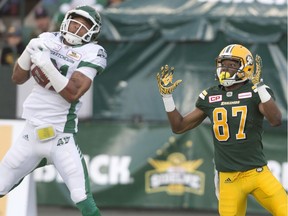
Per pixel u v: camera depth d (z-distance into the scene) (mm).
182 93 36031
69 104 22828
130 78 36625
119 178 35125
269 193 22500
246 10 35375
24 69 22922
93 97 36844
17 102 34031
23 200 27844
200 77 36000
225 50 22656
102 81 36844
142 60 36469
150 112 36406
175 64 36219
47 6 42625
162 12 35719
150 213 35125
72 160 22766
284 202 22453
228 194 22891
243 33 35125
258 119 22594
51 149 22750
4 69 34094
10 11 43312
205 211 35562
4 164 23141
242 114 22500
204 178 34500
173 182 34781
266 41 35000
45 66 21750
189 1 36469
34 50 21906
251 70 22797
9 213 27703
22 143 22969
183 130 23844
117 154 35250
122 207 35594
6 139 28625
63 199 35312
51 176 35438
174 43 36094
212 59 35906
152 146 35031
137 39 35781
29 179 28391
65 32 22641
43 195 35406
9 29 41406
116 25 35812
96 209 22938
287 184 34125
